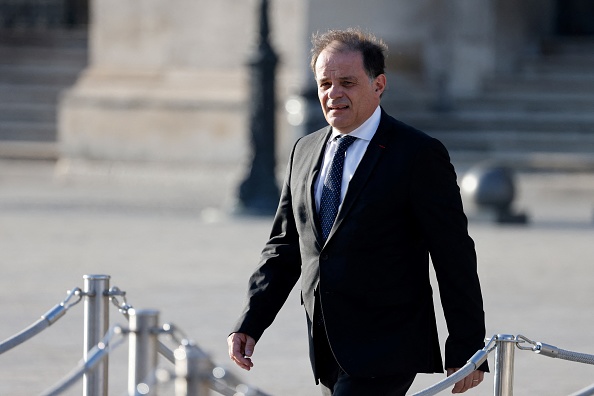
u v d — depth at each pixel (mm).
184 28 58781
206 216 41812
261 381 17297
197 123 57594
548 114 56469
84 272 27859
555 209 46625
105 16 59375
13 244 32938
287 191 11070
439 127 55781
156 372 7762
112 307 22906
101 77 59219
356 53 10172
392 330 10211
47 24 74125
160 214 42781
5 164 58531
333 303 10227
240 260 30344
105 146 58406
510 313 23156
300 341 20375
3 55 66938
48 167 58656
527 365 19016
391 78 57438
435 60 57844
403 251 10266
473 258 10266
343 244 10203
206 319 21984
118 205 46188
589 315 23047
